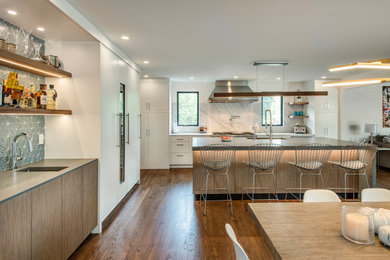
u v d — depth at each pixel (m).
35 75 2.63
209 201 3.95
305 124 7.05
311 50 3.83
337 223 1.45
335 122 6.59
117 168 3.56
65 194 2.12
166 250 2.44
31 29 2.50
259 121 7.16
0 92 1.92
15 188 1.62
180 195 4.24
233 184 3.98
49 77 2.84
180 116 7.15
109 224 3.07
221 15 2.53
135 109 4.66
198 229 2.92
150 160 6.38
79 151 2.86
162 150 6.38
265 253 2.40
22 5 1.98
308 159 3.94
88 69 2.87
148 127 6.36
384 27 2.88
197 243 2.58
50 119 2.84
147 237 2.72
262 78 6.44
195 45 3.54
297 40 3.35
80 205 2.42
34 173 2.08
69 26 2.44
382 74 5.45
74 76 2.86
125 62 4.02
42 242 1.78
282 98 7.20
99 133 2.87
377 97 6.27
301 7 2.36
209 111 7.12
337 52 3.95
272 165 3.50
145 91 6.34
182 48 3.68
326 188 4.01
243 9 2.39
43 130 2.82
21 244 1.54
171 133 6.91
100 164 2.88
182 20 2.64
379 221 1.31
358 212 1.28
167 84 6.35
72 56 2.86
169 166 6.48
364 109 6.43
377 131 5.76
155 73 5.72
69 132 2.85
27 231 1.60
